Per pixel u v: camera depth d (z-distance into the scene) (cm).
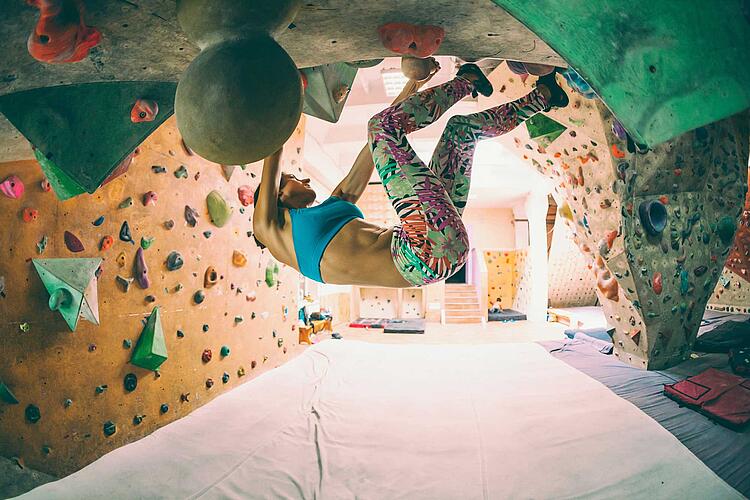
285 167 416
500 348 433
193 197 289
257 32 81
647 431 225
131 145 127
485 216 1191
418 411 266
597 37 75
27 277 188
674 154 312
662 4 67
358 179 170
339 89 173
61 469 199
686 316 350
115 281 228
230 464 202
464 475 191
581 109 296
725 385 266
